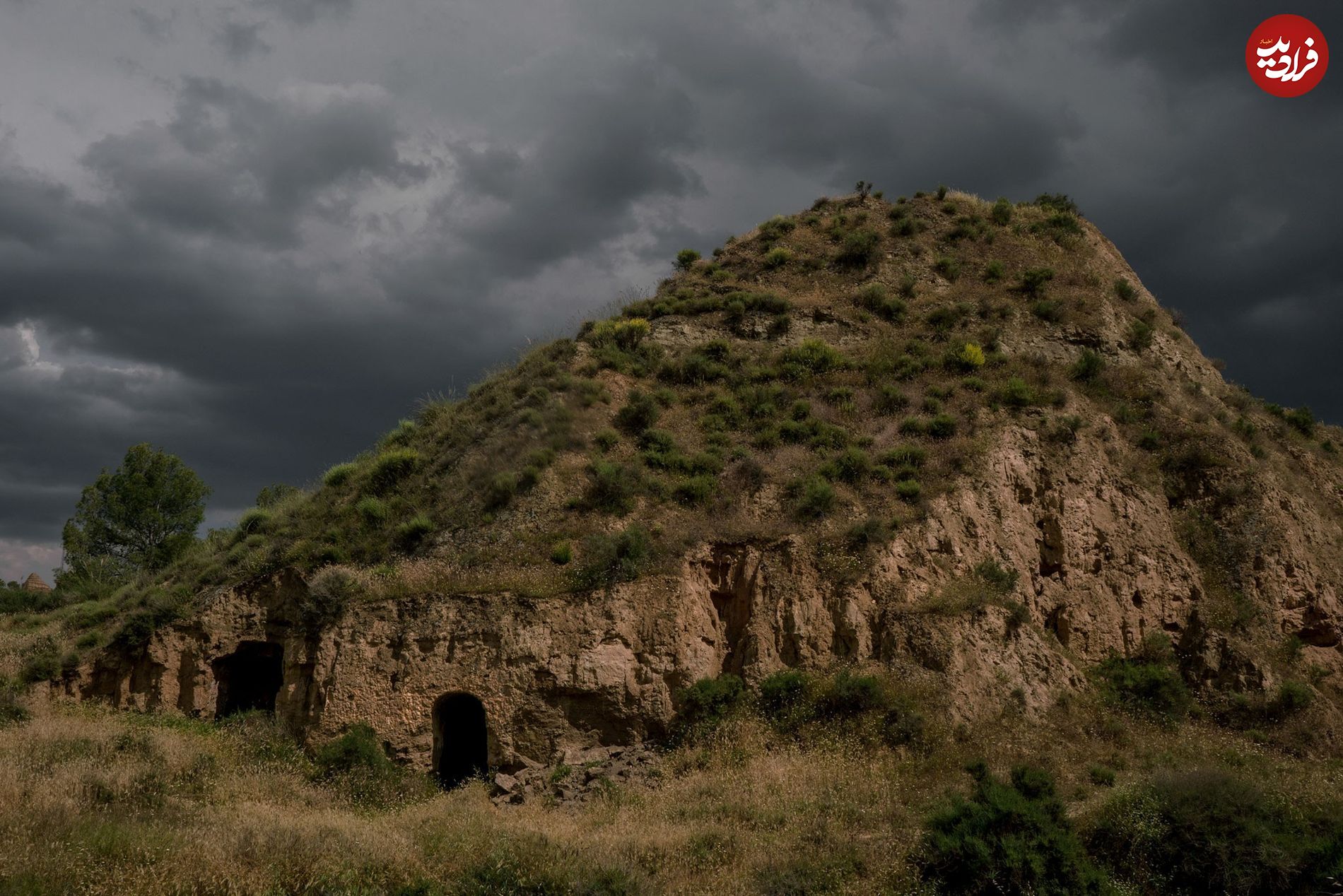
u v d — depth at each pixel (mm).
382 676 25328
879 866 18250
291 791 22719
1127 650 28625
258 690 29312
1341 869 17359
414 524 29156
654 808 21266
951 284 40875
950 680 24531
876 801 21016
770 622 26141
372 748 24031
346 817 21156
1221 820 18828
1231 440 34156
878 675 24812
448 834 19953
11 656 29266
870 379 34969
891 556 27078
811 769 22266
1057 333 37594
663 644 25547
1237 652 27875
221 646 28266
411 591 26516
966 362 34875
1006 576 27656
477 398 36969
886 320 38750
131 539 48188
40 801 18797
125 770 21516
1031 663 26156
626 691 24922
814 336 37750
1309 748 25188
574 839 19500
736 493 29406
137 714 27312
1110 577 29781
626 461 30703
